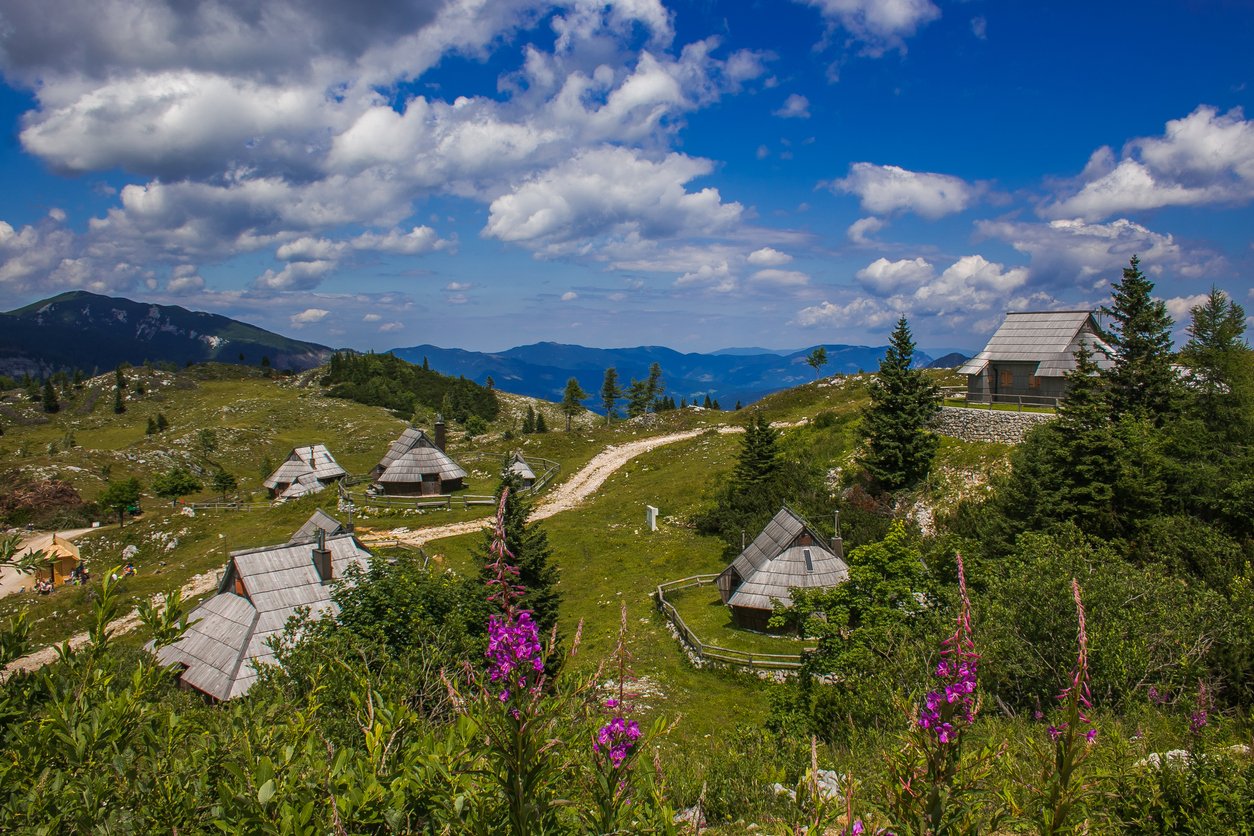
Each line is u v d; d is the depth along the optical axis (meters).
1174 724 15.80
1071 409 36.88
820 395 99.38
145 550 63.59
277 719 10.09
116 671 8.88
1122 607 20.61
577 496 75.31
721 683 34.00
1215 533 30.11
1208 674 18.16
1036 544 26.62
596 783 6.56
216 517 69.75
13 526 75.00
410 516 65.38
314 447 83.56
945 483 50.72
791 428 81.88
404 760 7.52
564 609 47.56
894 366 54.81
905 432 53.03
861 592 25.78
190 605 46.84
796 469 61.56
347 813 6.73
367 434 128.25
